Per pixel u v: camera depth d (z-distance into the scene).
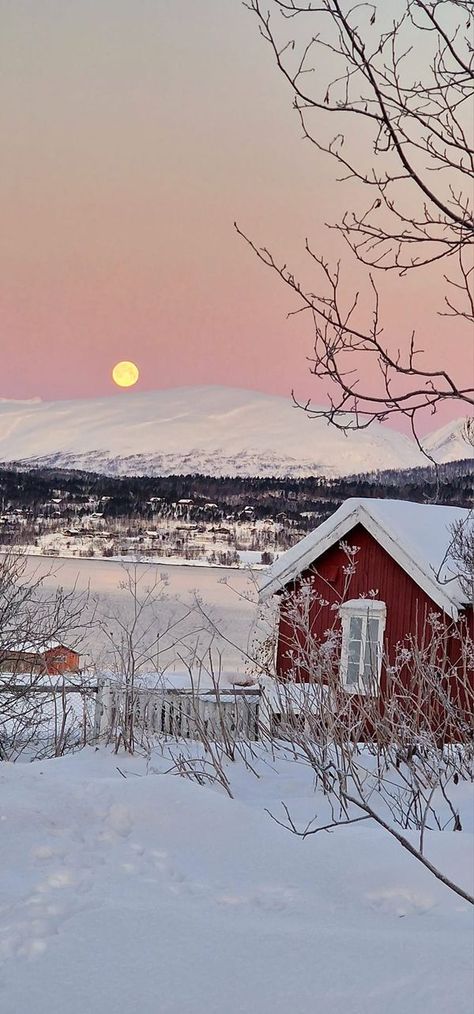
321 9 3.10
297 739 7.61
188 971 3.37
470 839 4.87
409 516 16.89
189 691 10.31
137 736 10.09
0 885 4.36
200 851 4.97
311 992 3.19
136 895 4.21
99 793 5.70
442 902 4.18
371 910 4.10
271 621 10.48
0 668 11.84
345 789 6.39
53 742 10.95
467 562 11.02
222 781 7.46
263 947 3.56
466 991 3.12
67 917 3.93
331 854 4.80
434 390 2.90
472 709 8.75
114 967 3.41
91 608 11.53
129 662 10.23
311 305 3.02
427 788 7.25
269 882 4.50
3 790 5.82
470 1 3.05
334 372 2.97
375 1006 3.07
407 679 15.28
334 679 8.00
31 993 3.23
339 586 17.34
